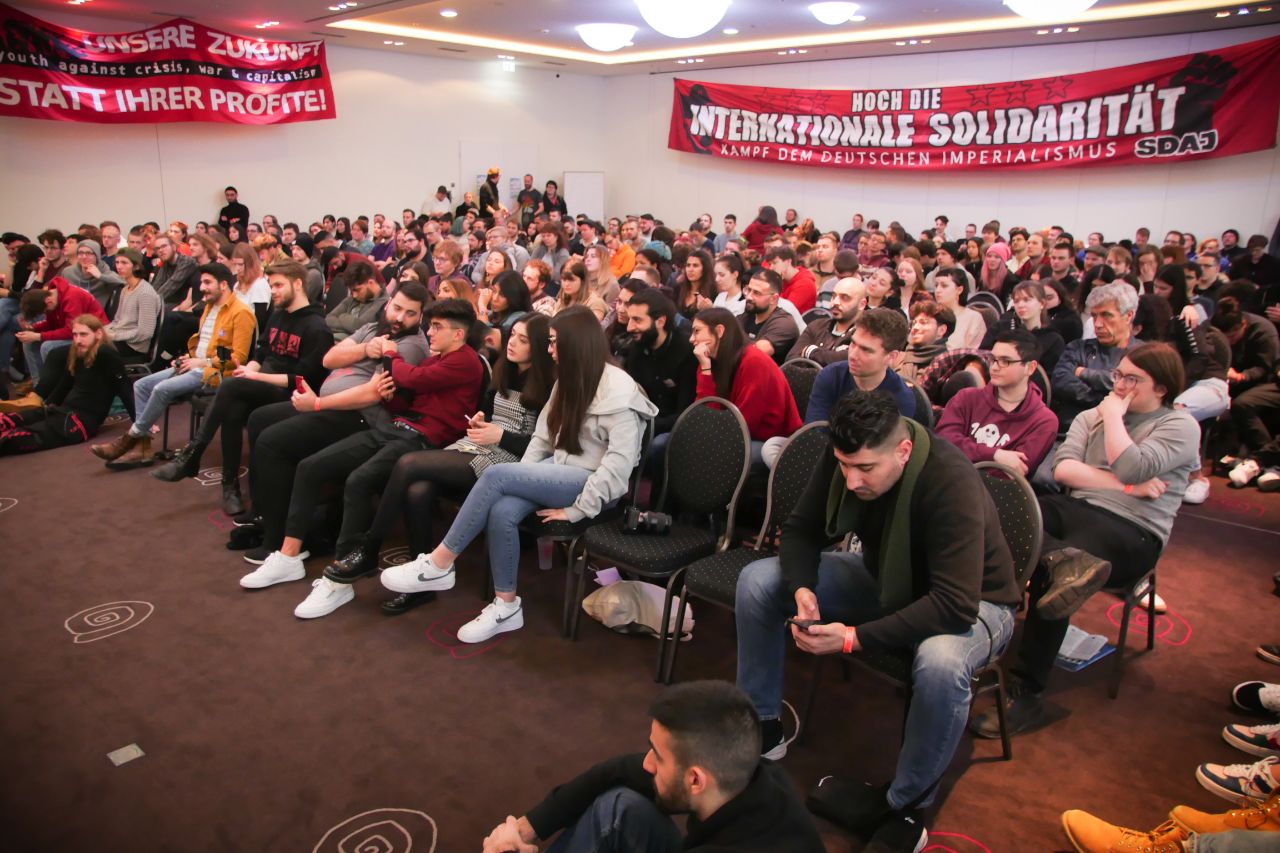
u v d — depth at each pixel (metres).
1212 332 4.17
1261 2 7.25
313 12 8.78
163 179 10.09
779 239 6.68
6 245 7.74
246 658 2.79
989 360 3.66
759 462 3.30
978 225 10.39
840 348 4.02
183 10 8.71
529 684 2.64
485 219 11.37
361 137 11.70
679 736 1.26
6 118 8.94
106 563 3.48
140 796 2.13
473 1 8.37
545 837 1.61
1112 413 2.60
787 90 11.63
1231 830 1.72
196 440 4.18
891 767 2.27
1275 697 2.45
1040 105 9.50
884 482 1.92
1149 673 2.73
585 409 2.89
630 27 7.59
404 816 2.07
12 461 4.79
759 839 1.25
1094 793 2.17
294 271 4.01
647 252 6.11
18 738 2.36
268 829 2.02
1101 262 6.48
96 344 5.09
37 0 8.30
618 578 3.24
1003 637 2.05
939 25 8.95
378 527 3.13
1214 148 8.39
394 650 2.84
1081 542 2.53
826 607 2.22
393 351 3.49
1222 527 3.98
